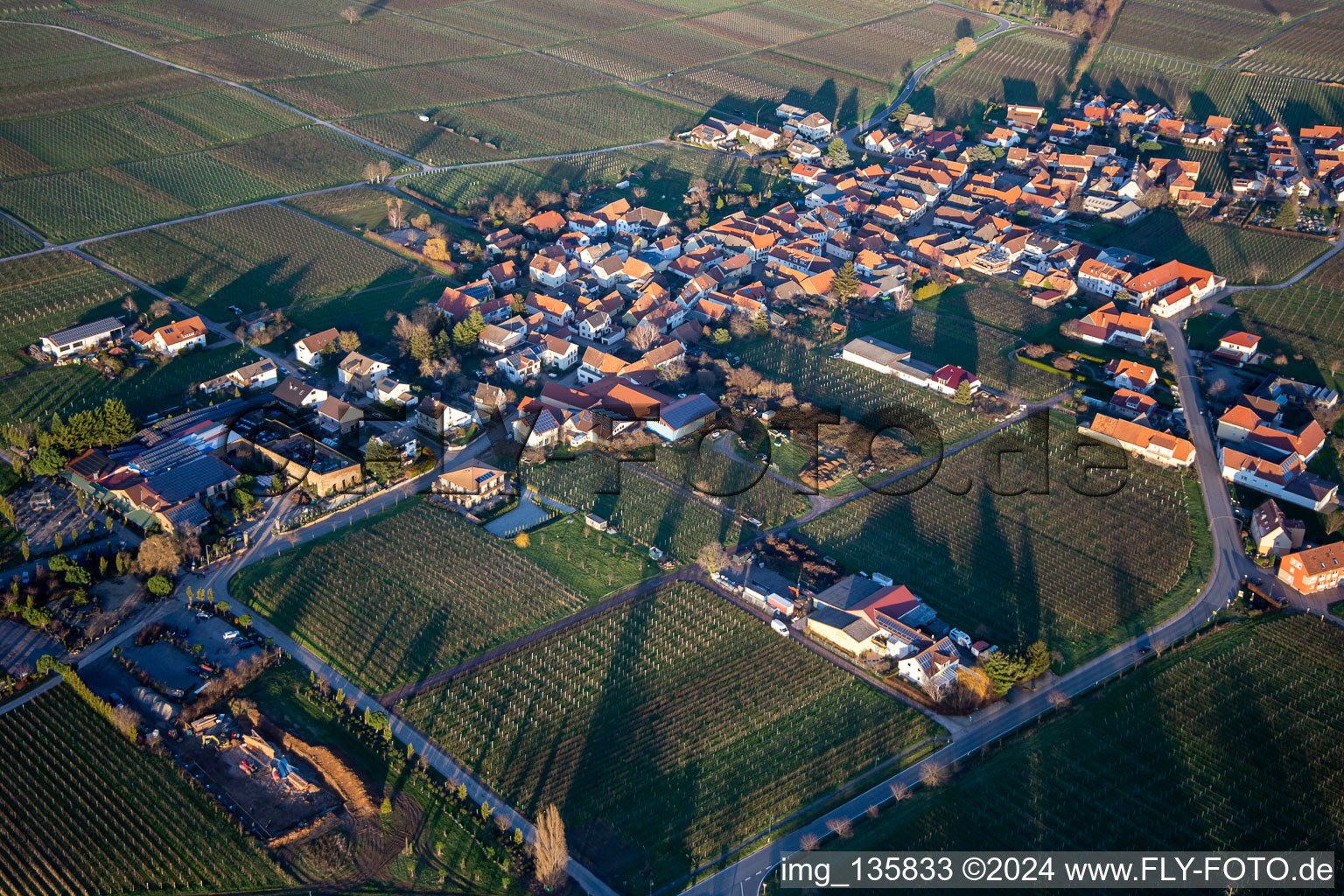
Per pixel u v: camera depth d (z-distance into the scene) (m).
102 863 162.88
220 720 186.50
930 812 173.00
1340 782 180.00
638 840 167.50
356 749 182.38
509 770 179.50
